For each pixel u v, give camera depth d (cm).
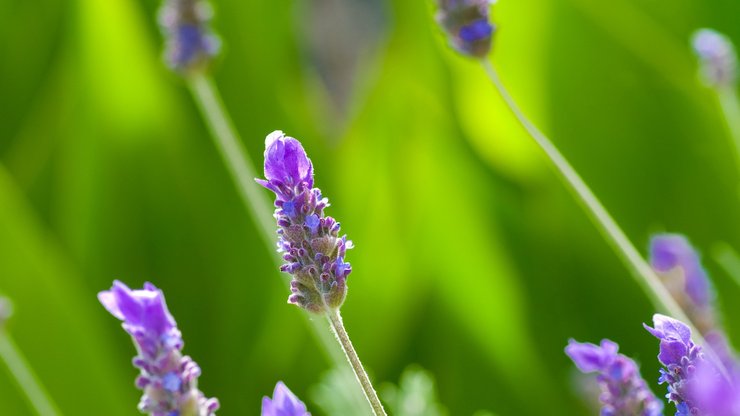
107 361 97
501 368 98
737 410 42
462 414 97
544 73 104
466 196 101
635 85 103
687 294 66
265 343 100
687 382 46
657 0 108
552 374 100
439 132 103
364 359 100
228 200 108
